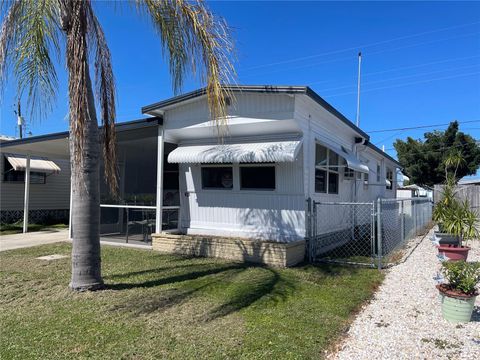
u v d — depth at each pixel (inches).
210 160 394.9
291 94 343.9
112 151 277.7
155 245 423.8
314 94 349.1
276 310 220.7
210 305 229.1
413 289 272.1
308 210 377.7
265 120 362.6
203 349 169.8
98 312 217.2
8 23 243.9
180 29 255.3
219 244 378.3
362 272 322.0
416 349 173.2
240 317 209.2
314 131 407.2
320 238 414.3
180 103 405.1
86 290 257.4
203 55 245.1
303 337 183.0
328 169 449.4
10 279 292.2
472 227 401.1
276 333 187.3
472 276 208.7
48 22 265.9
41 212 807.1
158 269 326.3
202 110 401.7
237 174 417.7
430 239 531.8
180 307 225.6
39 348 171.5
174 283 279.7
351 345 177.3
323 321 204.2
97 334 186.2
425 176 1517.0
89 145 258.8
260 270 322.7
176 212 473.7
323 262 364.5
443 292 210.7
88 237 260.1
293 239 383.6
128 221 466.9
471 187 854.5
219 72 245.4
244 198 414.3
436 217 460.8
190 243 397.1
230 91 335.6
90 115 257.3
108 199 519.2
